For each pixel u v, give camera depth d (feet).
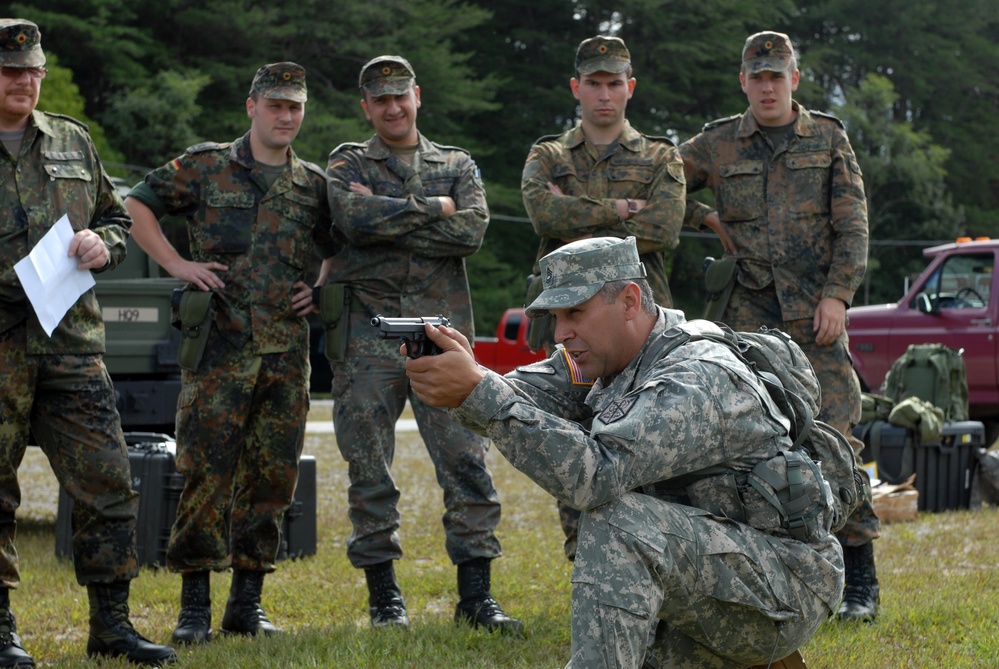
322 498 28.86
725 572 9.78
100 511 13.96
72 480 13.92
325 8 96.58
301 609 17.26
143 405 24.16
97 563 14.01
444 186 16.56
